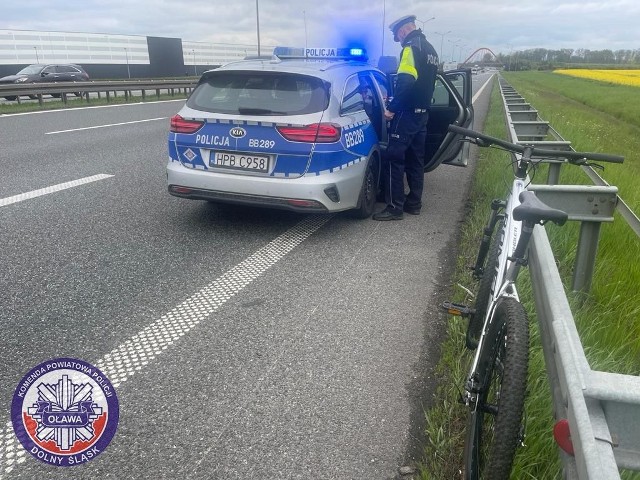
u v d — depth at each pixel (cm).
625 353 292
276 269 423
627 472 191
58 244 456
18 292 366
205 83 492
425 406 263
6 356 292
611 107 2430
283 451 232
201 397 265
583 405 122
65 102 1756
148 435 239
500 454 158
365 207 546
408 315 354
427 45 523
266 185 456
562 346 147
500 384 171
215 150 470
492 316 204
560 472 199
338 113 471
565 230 457
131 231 496
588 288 357
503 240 259
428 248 478
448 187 721
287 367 292
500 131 1198
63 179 685
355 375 287
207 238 485
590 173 459
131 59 4275
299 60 556
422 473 217
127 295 368
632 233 469
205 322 337
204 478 217
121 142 1001
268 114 454
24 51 3641
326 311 357
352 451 233
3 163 774
